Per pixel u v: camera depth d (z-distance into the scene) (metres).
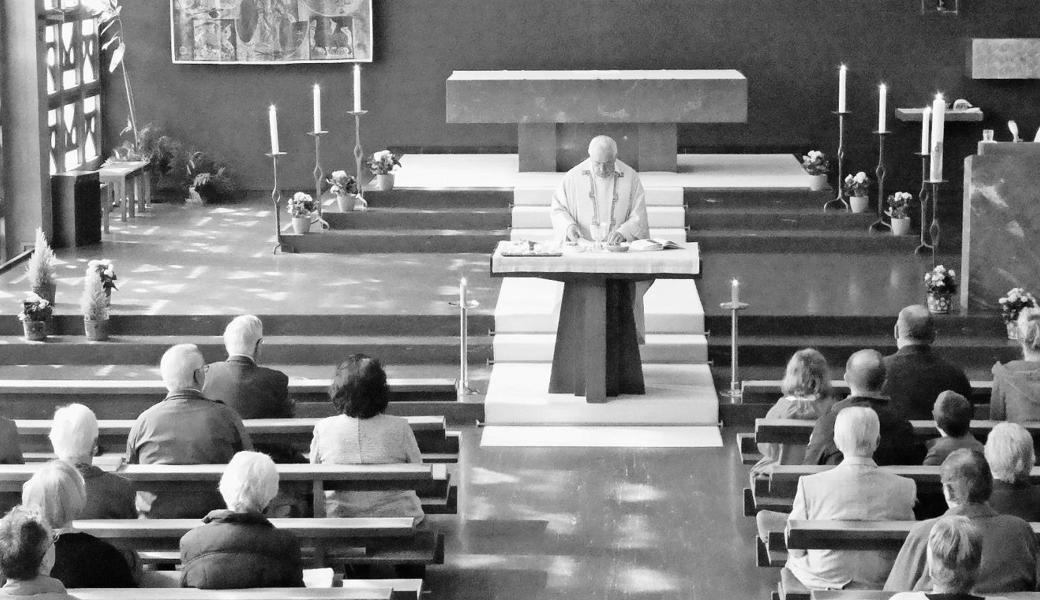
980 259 12.64
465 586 8.17
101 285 12.45
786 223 16.11
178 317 12.66
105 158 19.58
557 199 11.95
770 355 12.27
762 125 19.62
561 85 17.08
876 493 6.74
